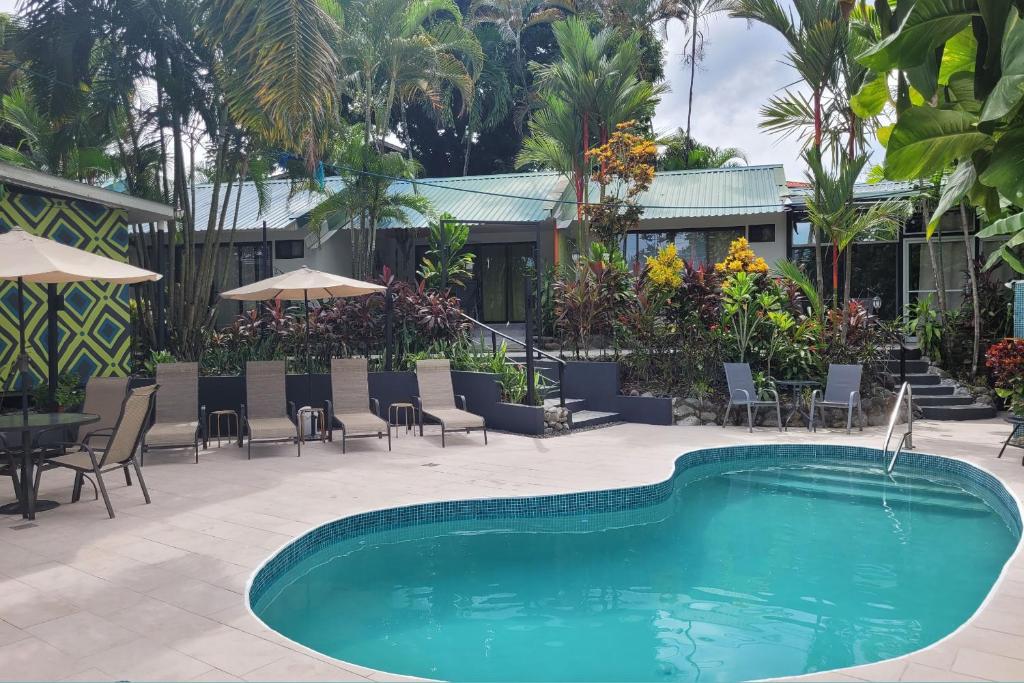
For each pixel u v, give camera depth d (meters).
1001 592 4.34
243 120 9.92
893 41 2.11
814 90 12.18
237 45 9.60
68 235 10.30
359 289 10.05
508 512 6.98
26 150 17.70
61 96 11.04
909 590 5.20
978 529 6.73
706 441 10.18
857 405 11.08
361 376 10.48
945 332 14.22
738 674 3.91
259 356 12.00
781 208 16.53
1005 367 9.57
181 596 4.43
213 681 3.31
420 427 10.53
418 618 4.73
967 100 2.33
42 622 4.02
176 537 5.66
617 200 15.02
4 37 10.91
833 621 4.64
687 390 12.34
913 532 6.66
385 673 3.40
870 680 3.24
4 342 9.65
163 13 10.88
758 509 7.52
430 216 17.09
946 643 3.63
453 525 6.88
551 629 4.55
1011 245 3.44
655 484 7.54
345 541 6.27
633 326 12.75
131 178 12.67
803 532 6.70
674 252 12.88
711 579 5.49
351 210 16.02
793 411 11.44
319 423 10.84
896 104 2.56
